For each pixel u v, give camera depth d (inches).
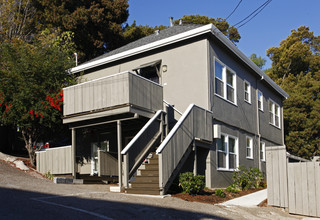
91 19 1118.4
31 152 564.1
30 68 534.3
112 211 249.3
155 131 450.3
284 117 1076.5
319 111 1096.8
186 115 435.2
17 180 371.9
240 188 515.2
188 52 539.8
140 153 412.2
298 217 335.3
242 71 673.0
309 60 1582.2
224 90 577.3
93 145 613.9
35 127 558.6
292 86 1261.1
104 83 444.5
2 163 520.1
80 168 624.4
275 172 370.3
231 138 599.5
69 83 575.8
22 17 994.1
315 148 1071.0
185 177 395.9
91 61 688.4
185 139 425.1
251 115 700.7
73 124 490.9
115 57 615.8
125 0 1256.8
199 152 509.4
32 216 210.4
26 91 511.5
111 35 1192.8
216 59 549.6
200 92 519.2
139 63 595.5
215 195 428.5
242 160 630.5
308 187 338.3
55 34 895.1
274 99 896.3
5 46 565.9
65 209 239.5
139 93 436.1
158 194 361.7
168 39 550.0
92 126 512.4
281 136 925.8
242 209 344.2
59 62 573.6
